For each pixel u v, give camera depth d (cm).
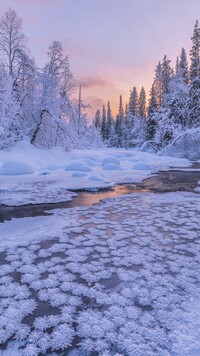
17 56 2784
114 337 331
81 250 593
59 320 362
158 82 5853
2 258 550
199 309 389
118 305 396
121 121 7519
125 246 621
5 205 1034
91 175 1792
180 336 334
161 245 632
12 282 458
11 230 729
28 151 2467
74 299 410
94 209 979
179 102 4222
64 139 3120
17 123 2605
